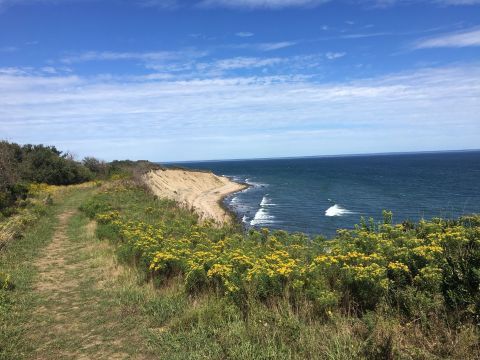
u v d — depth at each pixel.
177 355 5.55
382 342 4.81
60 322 7.18
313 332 5.48
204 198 57.16
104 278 9.82
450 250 6.54
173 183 62.97
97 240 14.73
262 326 5.80
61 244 14.74
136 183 36.66
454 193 49.38
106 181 44.69
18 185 26.48
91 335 6.56
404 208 38.59
